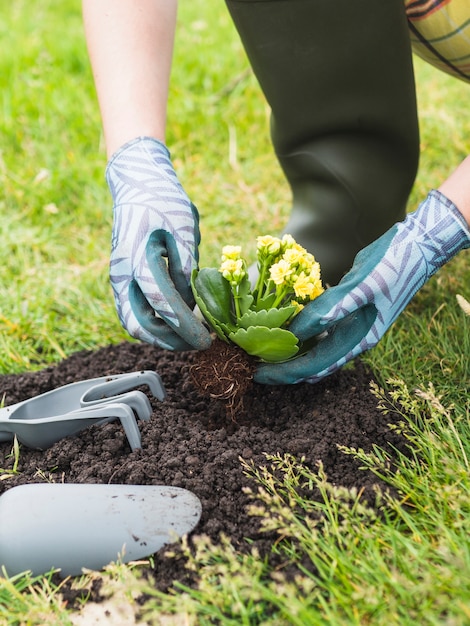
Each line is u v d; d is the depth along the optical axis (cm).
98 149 154
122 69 92
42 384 100
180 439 88
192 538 78
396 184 108
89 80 175
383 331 86
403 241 85
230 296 88
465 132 150
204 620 75
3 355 109
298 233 110
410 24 99
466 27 94
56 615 76
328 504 79
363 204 107
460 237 85
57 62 183
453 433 88
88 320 115
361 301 84
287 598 74
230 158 149
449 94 163
